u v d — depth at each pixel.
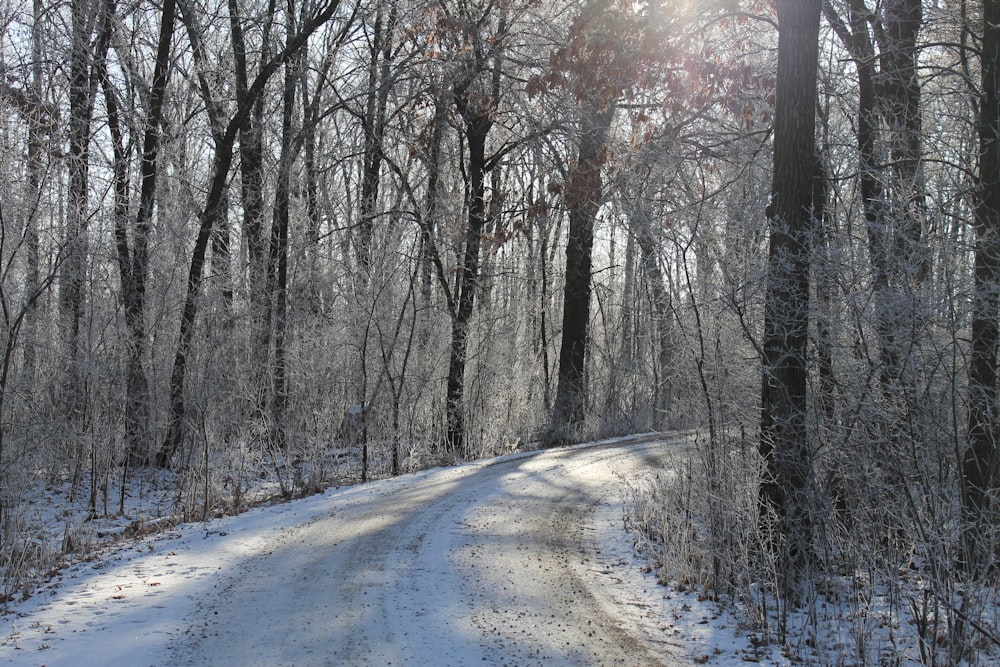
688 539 10.34
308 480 17.23
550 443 24.12
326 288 22.91
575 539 11.56
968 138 11.77
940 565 7.52
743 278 9.42
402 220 25.61
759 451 9.37
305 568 9.48
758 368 9.88
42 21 18.02
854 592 8.45
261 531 11.75
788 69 9.45
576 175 15.28
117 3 20.62
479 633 7.35
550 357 34.12
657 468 17.22
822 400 9.05
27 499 14.05
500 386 24.31
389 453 20.50
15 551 10.34
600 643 7.35
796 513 8.78
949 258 7.96
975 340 8.31
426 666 6.46
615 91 13.12
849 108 12.68
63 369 16.09
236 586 8.70
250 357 18.94
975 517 7.71
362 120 24.22
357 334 20.94
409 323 22.72
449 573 9.34
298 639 7.01
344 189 31.55
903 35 11.76
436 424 22.16
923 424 7.84
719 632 7.90
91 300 15.59
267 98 24.73
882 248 8.15
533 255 33.47
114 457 16.86
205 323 18.55
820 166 10.86
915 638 7.75
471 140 23.02
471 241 22.92
